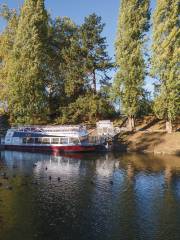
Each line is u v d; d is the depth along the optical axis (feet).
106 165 188.24
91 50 294.46
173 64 243.19
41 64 278.05
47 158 215.10
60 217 105.91
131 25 264.72
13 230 96.02
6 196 124.88
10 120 288.10
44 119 291.38
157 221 103.71
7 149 267.18
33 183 143.54
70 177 156.66
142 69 260.62
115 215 108.17
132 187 140.15
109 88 280.51
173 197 126.62
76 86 295.48
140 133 262.47
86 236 93.09
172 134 254.27
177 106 244.22
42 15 279.90
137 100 260.42
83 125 269.64
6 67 287.28
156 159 209.56
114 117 301.63
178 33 244.22
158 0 251.19
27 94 270.05
